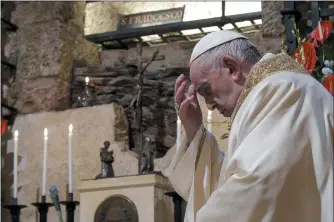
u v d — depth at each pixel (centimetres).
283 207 168
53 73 532
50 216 478
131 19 569
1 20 550
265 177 166
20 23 560
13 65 548
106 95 538
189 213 223
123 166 465
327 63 333
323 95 181
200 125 235
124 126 490
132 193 393
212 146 235
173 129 506
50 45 540
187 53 536
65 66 542
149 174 392
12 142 515
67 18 555
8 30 560
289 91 180
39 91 529
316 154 170
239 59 201
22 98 533
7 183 507
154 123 510
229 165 174
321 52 351
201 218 171
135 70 513
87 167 481
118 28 567
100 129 488
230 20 525
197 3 553
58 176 489
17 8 565
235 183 169
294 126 173
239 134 182
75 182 482
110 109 489
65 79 540
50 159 496
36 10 555
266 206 167
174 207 376
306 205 169
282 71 188
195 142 233
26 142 511
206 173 229
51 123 508
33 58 542
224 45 204
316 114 175
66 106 534
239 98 192
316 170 169
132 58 551
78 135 493
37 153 504
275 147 169
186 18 553
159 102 514
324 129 174
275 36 482
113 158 444
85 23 584
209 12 546
